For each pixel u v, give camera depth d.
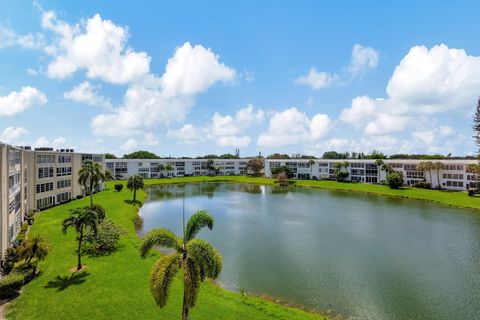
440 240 43.19
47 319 19.70
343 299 25.31
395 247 39.81
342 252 37.53
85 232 33.53
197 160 169.88
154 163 151.62
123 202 68.94
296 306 24.08
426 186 99.50
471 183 90.19
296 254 36.69
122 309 21.06
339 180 126.12
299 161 148.12
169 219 57.59
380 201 80.94
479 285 28.27
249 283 28.20
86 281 25.70
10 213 34.03
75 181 69.88
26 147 61.91
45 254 26.84
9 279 23.05
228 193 99.06
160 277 15.21
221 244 40.75
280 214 62.22
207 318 20.14
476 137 63.06
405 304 24.67
